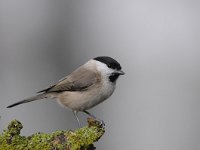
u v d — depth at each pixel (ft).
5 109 45.42
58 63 47.39
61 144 18.69
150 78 55.01
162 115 52.31
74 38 49.01
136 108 52.60
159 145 51.26
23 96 45.85
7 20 49.90
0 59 47.57
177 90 53.57
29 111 44.65
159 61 57.41
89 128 19.21
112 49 58.13
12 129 18.42
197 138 51.34
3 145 18.28
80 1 50.16
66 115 43.52
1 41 48.73
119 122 50.96
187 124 52.11
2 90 45.85
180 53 58.18
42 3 49.21
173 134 51.44
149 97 53.26
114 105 51.85
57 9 48.83
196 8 58.95
